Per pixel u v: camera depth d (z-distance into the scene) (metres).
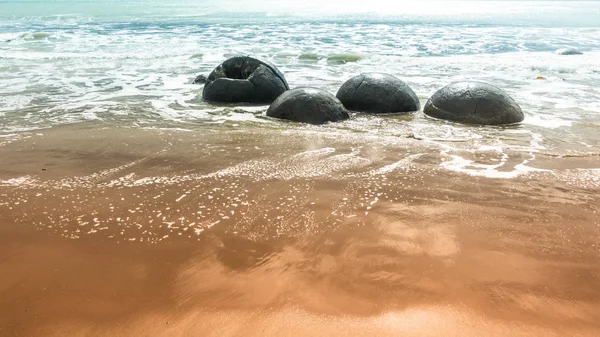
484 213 3.40
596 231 3.12
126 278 2.55
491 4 37.81
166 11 29.38
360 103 6.93
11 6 36.31
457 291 2.40
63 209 3.45
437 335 2.07
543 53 12.97
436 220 3.28
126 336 2.07
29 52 13.19
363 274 2.57
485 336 2.06
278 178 4.11
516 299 2.34
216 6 34.72
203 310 2.25
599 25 20.19
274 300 2.33
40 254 2.81
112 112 6.80
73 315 2.22
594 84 8.86
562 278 2.54
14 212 3.40
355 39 16.11
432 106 6.64
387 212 3.41
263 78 7.70
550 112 6.78
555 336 2.06
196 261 2.72
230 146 5.09
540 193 3.80
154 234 3.06
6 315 2.22
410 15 25.92
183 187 3.88
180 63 11.70
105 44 14.93
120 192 3.78
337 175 4.19
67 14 27.47
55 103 7.31
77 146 5.04
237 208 3.47
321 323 2.15
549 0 46.59
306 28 19.44
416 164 4.52
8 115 6.51
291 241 2.97
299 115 6.29
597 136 5.54
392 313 2.22
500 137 5.53
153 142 5.22
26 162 4.52
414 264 2.68
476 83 6.55
